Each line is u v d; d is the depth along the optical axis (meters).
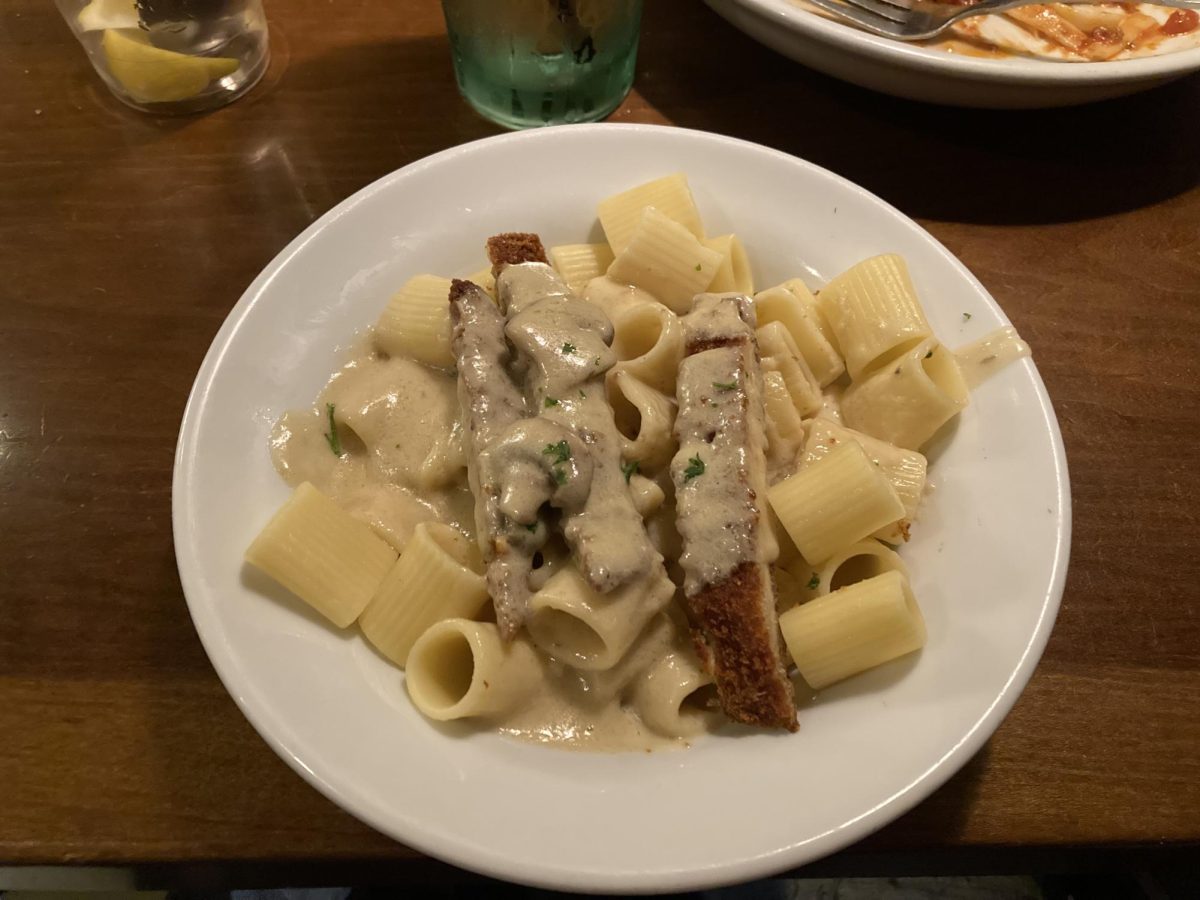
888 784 0.21
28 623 0.27
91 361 0.32
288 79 0.41
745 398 0.27
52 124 0.39
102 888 0.25
